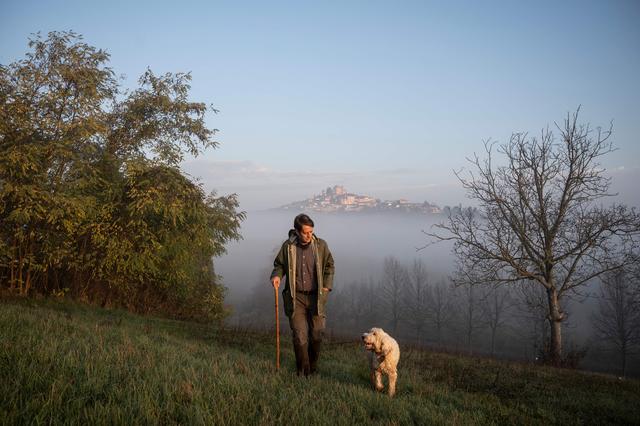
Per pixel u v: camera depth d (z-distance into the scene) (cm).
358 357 843
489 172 1803
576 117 1709
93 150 1300
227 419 331
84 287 1480
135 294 1703
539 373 973
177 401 365
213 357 597
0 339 467
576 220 1717
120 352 506
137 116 1470
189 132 1546
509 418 489
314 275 546
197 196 1547
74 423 289
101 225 1354
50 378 368
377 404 439
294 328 546
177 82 1553
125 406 327
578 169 1711
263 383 454
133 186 1384
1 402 301
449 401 542
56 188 1236
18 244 1278
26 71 1214
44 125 1192
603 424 552
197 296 2038
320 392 453
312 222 539
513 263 1738
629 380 1103
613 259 1691
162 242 1505
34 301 1188
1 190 1101
